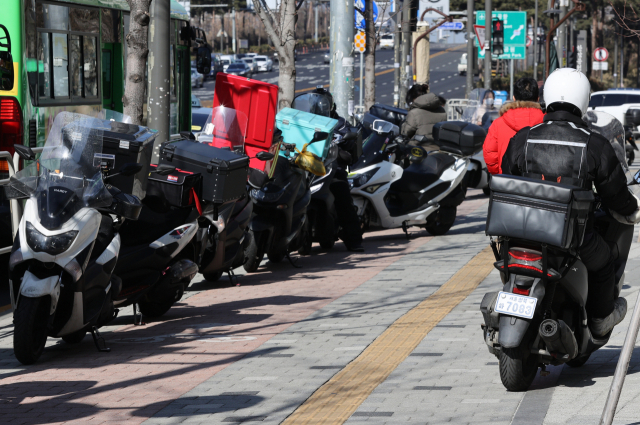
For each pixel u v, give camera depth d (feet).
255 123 69.41
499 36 221.87
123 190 52.60
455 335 50.01
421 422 35.14
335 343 49.14
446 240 90.12
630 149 171.01
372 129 88.99
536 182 35.86
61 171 46.70
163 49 76.07
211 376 43.21
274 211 71.15
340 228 84.38
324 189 80.43
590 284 39.52
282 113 76.18
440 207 92.22
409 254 81.61
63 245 45.09
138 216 50.57
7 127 80.33
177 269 54.85
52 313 45.37
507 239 36.73
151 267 53.52
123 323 56.80
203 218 59.06
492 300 36.96
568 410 35.76
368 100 211.61
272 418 36.32
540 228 35.58
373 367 43.96
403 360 45.11
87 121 48.21
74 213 45.75
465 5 527.81
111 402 39.24
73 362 46.88
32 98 83.35
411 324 53.16
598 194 38.68
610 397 30.25
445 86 490.49
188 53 127.13
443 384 40.55
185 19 125.29
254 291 66.13
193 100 167.73
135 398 39.81
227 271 67.92
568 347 36.70
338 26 122.93
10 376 44.16
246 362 45.73
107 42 102.58
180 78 124.57
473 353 45.96
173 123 122.31
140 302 57.11
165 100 76.48
